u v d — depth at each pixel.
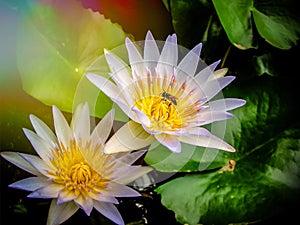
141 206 0.53
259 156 0.53
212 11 0.54
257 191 0.51
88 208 0.48
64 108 0.51
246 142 0.53
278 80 0.54
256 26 0.53
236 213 0.50
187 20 0.54
